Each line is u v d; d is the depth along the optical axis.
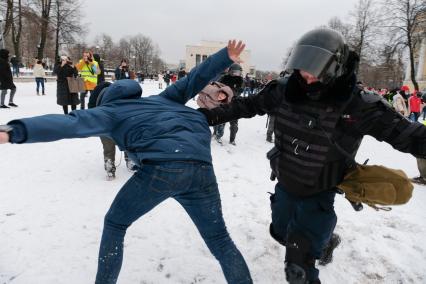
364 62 38.91
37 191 5.07
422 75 46.28
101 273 2.65
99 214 4.45
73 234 3.95
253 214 4.78
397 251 4.03
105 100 2.69
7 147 7.32
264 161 7.84
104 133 2.47
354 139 2.62
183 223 4.33
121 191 2.54
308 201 2.87
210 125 2.98
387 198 2.68
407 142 2.44
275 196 3.12
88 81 12.49
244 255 3.75
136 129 2.48
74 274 3.29
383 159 9.32
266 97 2.92
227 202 5.14
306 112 2.64
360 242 4.14
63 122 2.25
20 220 4.18
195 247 3.84
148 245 3.83
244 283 2.61
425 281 3.51
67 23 43.97
